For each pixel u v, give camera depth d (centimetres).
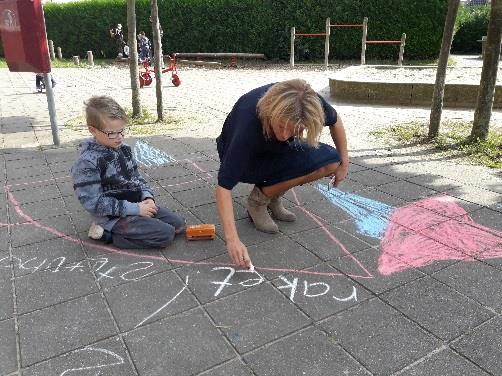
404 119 682
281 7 1734
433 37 1628
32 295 249
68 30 2139
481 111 502
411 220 333
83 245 303
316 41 1744
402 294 245
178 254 289
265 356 202
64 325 224
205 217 345
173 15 1895
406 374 191
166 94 986
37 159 491
